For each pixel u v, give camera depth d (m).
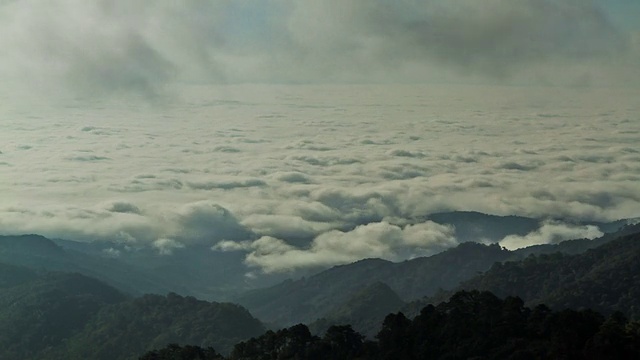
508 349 119.69
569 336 119.12
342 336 132.75
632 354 114.25
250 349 139.12
